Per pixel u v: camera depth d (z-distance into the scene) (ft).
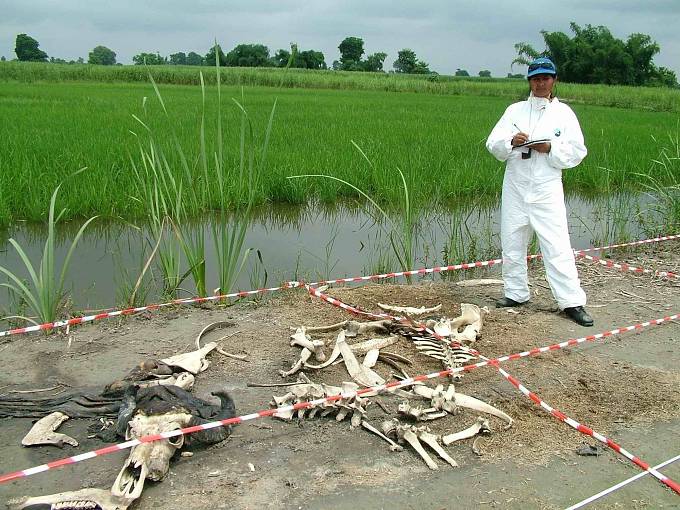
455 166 41.39
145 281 23.43
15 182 33.14
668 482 11.41
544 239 19.03
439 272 25.82
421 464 11.96
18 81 146.20
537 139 18.63
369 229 32.45
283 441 12.55
